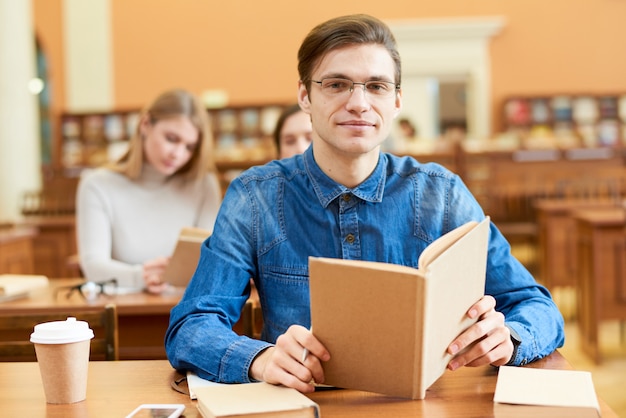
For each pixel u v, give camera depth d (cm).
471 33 1256
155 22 1280
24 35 862
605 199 775
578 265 542
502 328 157
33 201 837
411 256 179
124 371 176
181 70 1287
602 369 490
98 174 335
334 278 140
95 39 1273
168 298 291
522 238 910
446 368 159
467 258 147
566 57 1277
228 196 185
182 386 164
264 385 150
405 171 184
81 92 1275
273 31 1284
